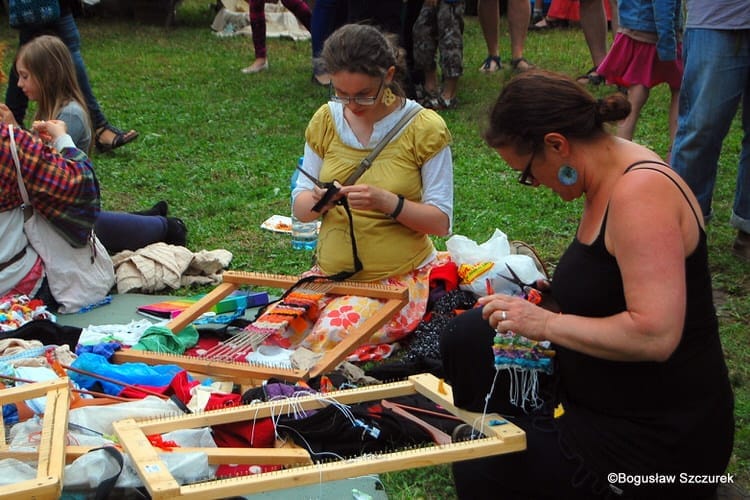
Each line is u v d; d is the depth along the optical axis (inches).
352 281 156.9
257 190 250.4
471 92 364.2
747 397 138.8
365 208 147.6
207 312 167.5
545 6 518.9
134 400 125.1
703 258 91.9
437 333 152.2
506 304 93.7
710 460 95.6
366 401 119.3
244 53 465.4
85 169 169.6
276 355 147.1
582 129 92.6
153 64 432.5
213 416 108.6
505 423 101.3
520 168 97.0
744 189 193.9
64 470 99.3
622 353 87.6
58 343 151.3
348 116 154.5
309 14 402.9
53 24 273.4
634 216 87.1
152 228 201.8
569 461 97.0
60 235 170.9
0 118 172.1
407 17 346.0
